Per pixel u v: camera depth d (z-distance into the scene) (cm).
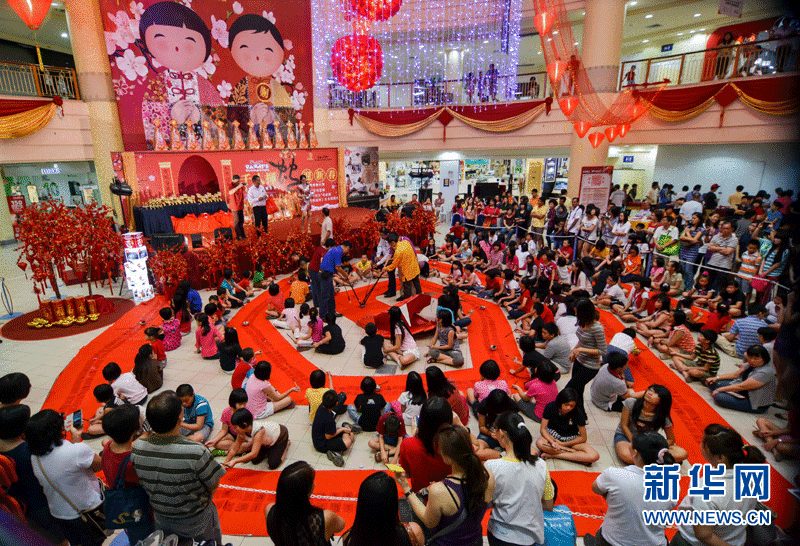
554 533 300
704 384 594
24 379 357
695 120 1220
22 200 1476
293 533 233
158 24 1141
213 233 1085
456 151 1595
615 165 1733
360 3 1143
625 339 585
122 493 282
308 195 1309
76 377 634
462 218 1381
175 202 1098
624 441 455
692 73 1491
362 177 1545
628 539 294
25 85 1384
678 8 1398
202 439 482
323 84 1515
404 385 609
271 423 463
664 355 668
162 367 657
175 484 263
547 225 1255
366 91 1683
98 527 316
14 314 872
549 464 457
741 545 277
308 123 1477
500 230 1317
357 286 1041
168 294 938
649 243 977
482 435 471
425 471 309
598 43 1269
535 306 752
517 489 278
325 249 834
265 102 1366
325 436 467
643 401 440
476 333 771
